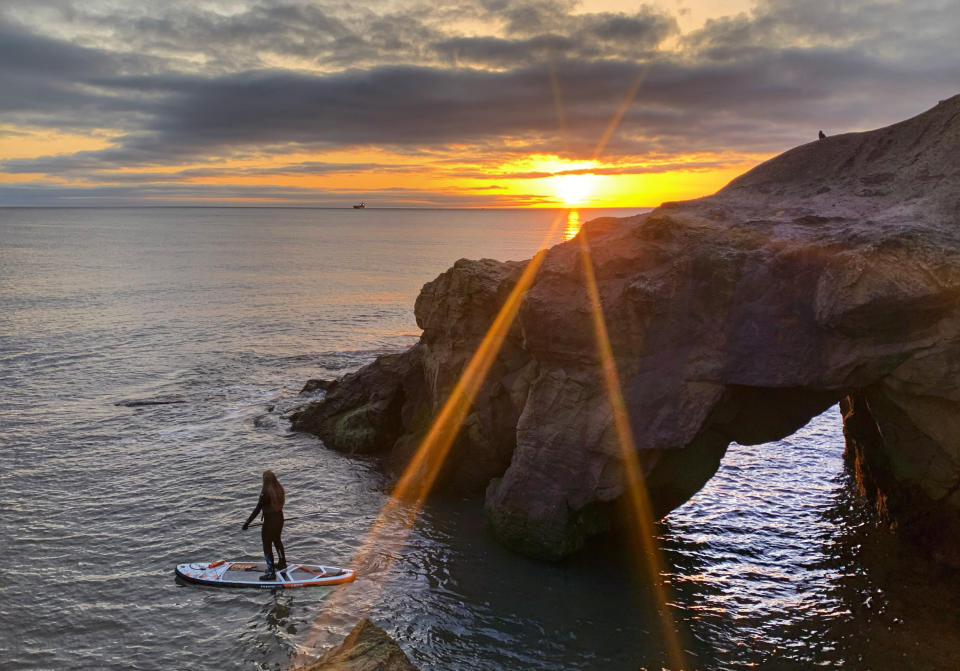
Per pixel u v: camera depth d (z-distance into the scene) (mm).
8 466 29719
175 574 21156
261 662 16891
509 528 22812
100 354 52938
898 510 23484
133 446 32844
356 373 36469
